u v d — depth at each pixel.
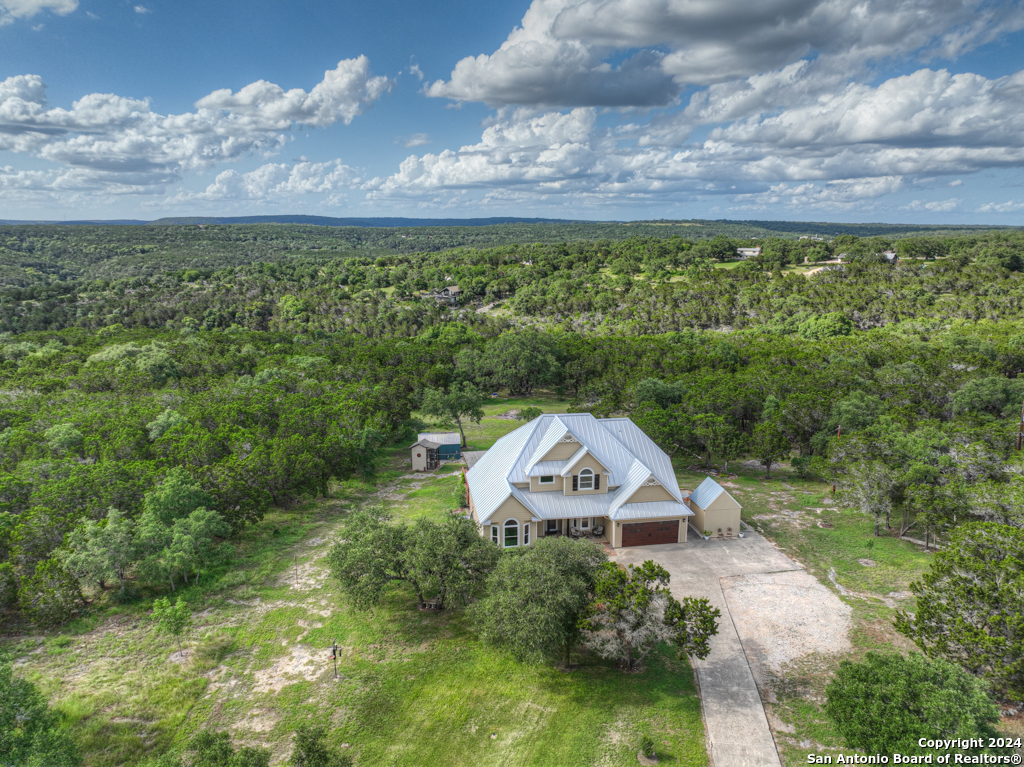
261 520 45.47
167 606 29.09
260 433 54.53
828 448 50.28
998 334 97.56
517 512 40.28
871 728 19.67
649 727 24.86
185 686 27.03
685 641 26.16
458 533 33.09
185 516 38.94
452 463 61.69
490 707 26.11
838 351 90.19
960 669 20.78
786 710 25.72
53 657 29.12
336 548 33.66
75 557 32.41
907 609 32.84
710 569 37.75
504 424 78.06
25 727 20.45
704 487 43.72
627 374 80.00
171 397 69.69
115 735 23.98
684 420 56.88
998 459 43.09
